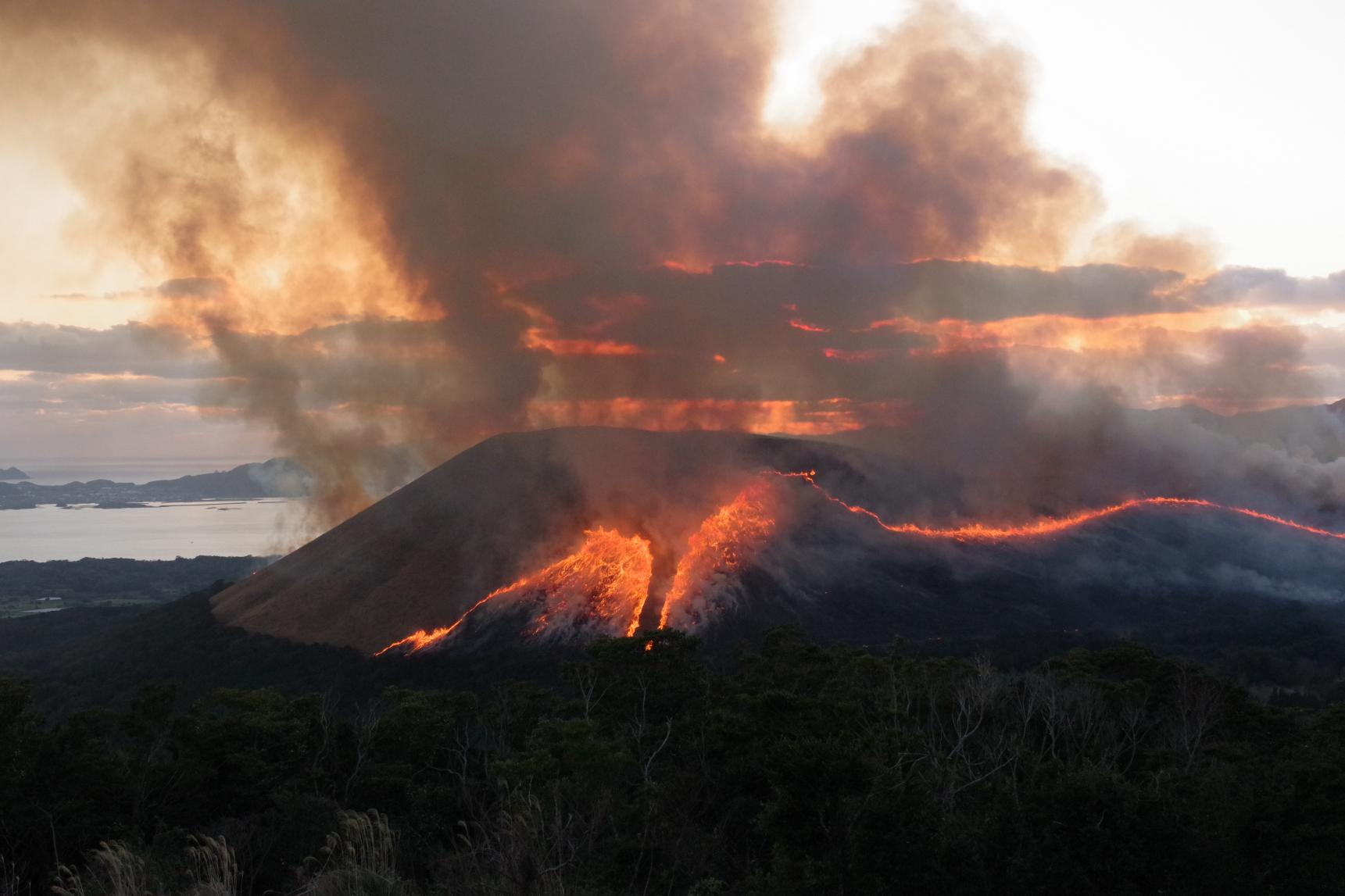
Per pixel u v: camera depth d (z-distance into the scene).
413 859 26.53
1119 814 21.70
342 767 36.94
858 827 20.92
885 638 93.38
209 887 21.12
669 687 38.69
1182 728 39.03
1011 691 38.66
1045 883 21.19
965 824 22.27
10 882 25.05
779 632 47.81
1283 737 39.19
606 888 21.62
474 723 40.31
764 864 26.55
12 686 29.19
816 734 29.33
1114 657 44.22
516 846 21.09
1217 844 22.58
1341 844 23.00
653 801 26.80
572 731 29.03
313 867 24.36
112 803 29.45
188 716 34.72
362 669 83.31
